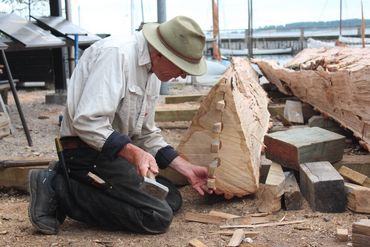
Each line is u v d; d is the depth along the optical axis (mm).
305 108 5926
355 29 24828
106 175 3066
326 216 3299
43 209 3098
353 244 2596
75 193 3092
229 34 23281
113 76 2803
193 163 3547
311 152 3799
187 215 3414
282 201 3480
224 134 3453
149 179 2725
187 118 6410
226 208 3570
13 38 6246
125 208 3061
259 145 3938
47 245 2920
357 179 3662
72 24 8680
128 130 3084
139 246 2896
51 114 7879
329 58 5430
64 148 3111
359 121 4164
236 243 2855
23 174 4223
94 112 2740
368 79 3797
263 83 7809
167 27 2799
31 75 11617
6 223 3412
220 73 12781
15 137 6109
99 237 3070
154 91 3182
